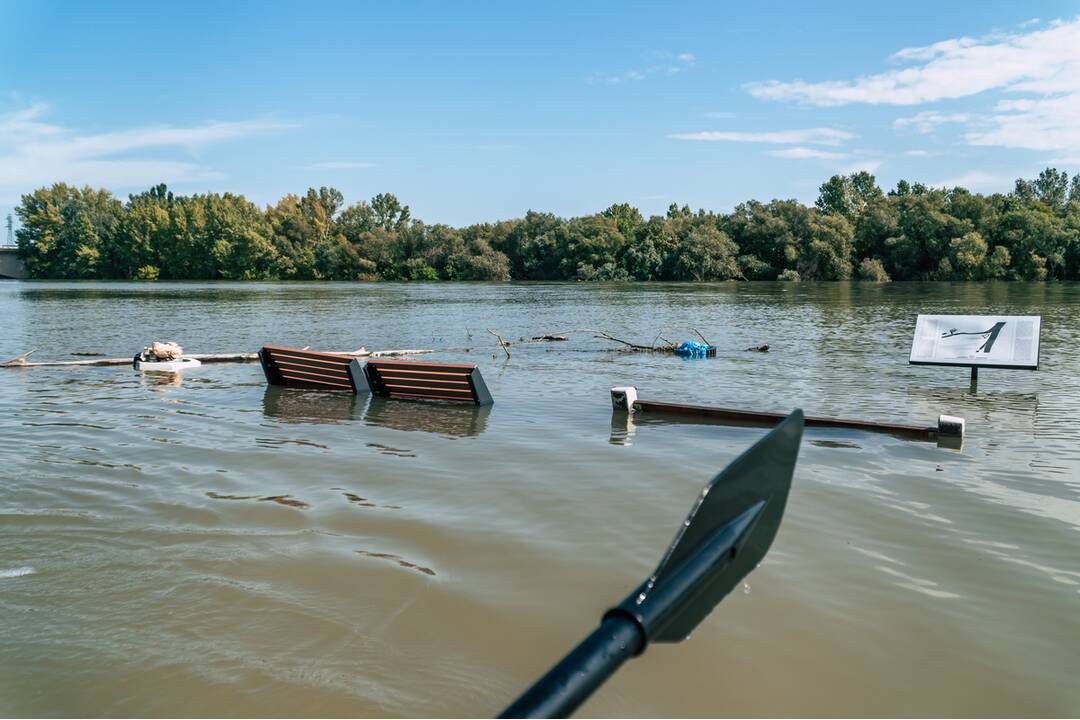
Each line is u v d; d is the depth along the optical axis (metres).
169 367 17.38
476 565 5.79
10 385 14.94
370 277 110.19
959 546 6.09
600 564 5.79
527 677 4.30
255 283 98.75
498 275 103.12
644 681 4.21
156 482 7.97
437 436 10.27
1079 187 124.50
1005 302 42.09
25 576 5.60
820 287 69.00
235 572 5.67
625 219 121.25
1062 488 7.63
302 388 14.73
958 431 9.71
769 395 13.54
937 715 3.91
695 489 7.69
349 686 4.20
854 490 7.55
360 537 6.38
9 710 3.99
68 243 121.62
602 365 18.16
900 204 91.81
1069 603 5.11
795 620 4.88
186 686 4.21
